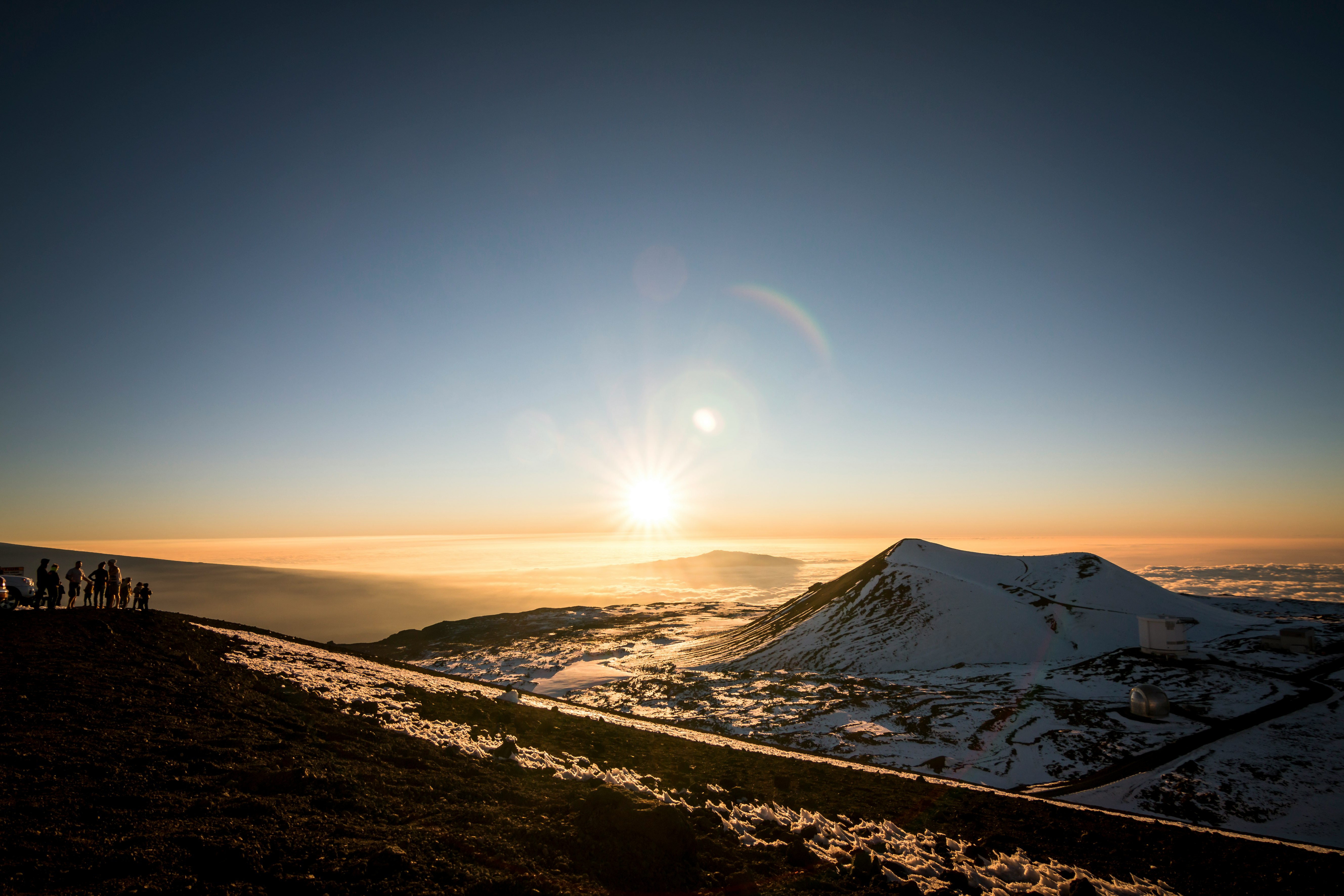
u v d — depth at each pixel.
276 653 34.69
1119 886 14.34
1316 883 16.61
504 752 18.17
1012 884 12.93
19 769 9.62
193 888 6.84
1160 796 33.09
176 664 22.58
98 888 6.56
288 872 7.58
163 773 10.46
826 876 11.04
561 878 8.76
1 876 6.41
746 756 28.98
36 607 29.28
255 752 12.81
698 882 9.75
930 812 21.97
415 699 28.05
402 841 8.98
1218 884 16.55
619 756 23.58
